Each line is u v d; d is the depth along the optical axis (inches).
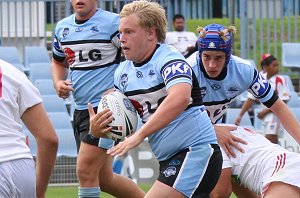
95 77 994.7
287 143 1657.2
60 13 2016.5
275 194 759.7
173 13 2052.2
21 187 604.4
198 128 720.3
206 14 2284.7
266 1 2098.9
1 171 597.3
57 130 1633.9
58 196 1381.6
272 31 2144.4
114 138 723.4
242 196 870.4
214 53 797.2
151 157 1560.0
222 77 821.9
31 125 622.8
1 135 604.4
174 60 698.2
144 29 707.4
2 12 2018.9
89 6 989.8
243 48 2052.2
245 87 836.0
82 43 994.1
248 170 815.1
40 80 1820.9
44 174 636.1
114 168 1537.9
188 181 714.8
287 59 2101.4
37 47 1967.3
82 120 999.0
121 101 724.7
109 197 1331.2
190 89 688.4
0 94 605.3
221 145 826.8
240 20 2050.9
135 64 719.7
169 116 674.2
